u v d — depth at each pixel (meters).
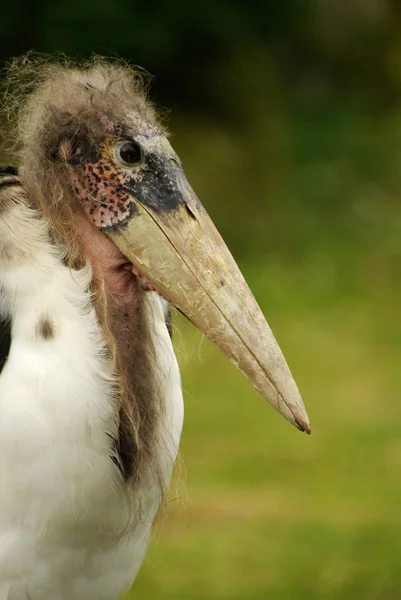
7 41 21.25
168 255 5.95
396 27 25.92
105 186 5.93
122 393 5.88
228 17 23.61
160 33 22.38
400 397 14.93
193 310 5.96
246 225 21.25
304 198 22.14
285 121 23.67
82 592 6.26
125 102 5.96
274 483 12.42
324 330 17.56
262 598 10.00
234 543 11.00
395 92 25.27
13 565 5.92
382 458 13.07
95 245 5.99
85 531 6.00
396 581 10.27
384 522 11.42
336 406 14.64
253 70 23.88
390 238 20.89
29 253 5.82
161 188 5.95
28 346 5.78
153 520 6.35
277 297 18.80
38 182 5.94
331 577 10.36
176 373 6.33
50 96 5.97
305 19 25.23
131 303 6.00
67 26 21.25
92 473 5.84
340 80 25.28
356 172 22.91
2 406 5.74
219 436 13.64
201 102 23.19
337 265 20.06
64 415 5.73
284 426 13.99
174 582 10.27
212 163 21.80
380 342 17.08
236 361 5.95
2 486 5.79
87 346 5.81
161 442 6.07
